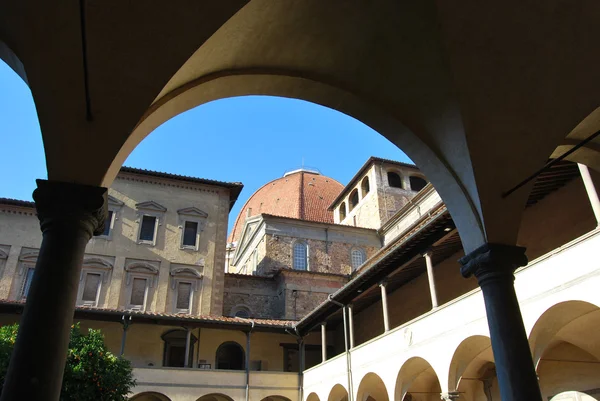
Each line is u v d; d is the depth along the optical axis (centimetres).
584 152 896
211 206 3847
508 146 786
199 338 3278
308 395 2984
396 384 2119
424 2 670
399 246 2091
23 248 3272
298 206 5519
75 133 577
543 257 1466
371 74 772
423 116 802
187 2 585
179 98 677
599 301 1266
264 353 3400
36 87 568
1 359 1442
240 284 3922
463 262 784
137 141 648
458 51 715
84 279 3309
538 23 712
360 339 3138
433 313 1947
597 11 710
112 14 568
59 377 477
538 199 1841
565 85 767
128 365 1770
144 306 3359
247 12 625
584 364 1694
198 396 2797
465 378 2050
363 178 4766
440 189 832
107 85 589
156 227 3622
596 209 1339
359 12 683
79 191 554
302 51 727
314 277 3906
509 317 702
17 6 545
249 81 737
